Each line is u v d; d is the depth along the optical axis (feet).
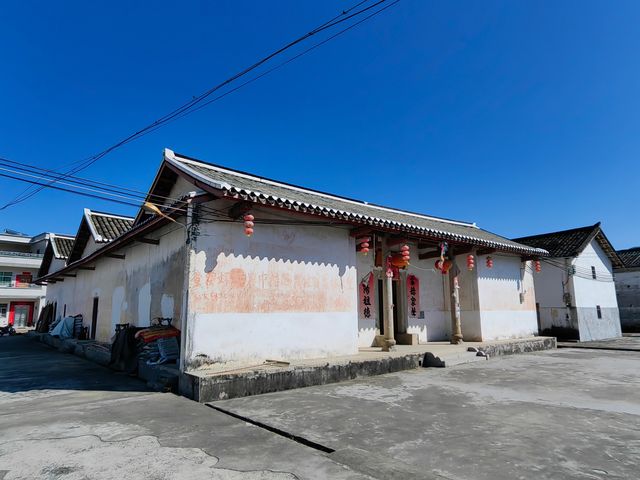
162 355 27.14
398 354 31.99
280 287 27.89
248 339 25.76
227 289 25.35
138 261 38.11
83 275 57.67
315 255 30.30
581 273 68.44
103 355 37.24
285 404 20.31
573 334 64.44
